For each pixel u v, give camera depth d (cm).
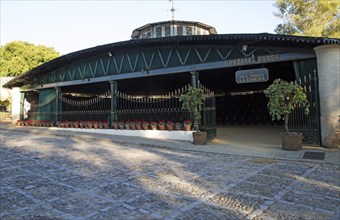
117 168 668
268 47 1065
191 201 431
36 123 1975
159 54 1355
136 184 527
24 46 3494
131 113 1460
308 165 686
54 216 371
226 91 2402
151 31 2109
